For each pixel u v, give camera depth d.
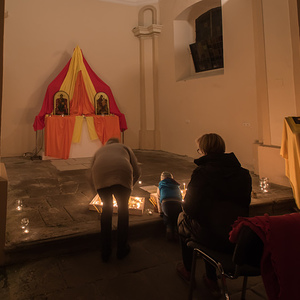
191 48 9.28
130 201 4.02
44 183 5.40
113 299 2.30
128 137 10.61
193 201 2.12
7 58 8.89
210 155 2.25
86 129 8.61
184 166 7.23
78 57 9.05
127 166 2.92
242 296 2.29
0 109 2.61
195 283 2.50
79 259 2.92
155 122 10.38
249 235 1.52
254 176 5.83
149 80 10.51
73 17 9.70
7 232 3.11
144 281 2.54
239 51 6.70
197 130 8.41
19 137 9.09
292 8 4.52
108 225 2.84
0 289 2.40
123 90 10.47
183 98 8.98
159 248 3.18
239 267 1.76
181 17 9.24
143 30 10.27
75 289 2.42
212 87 7.71
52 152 8.13
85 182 5.48
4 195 2.71
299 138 3.91
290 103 4.74
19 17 8.99
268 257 1.46
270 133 5.18
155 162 7.83
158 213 3.71
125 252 2.93
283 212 4.21
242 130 6.79
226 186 2.10
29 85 9.19
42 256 2.93
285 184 4.89
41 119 8.59
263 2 5.00
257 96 6.00
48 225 3.33
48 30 9.38
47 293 2.36
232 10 6.82
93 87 9.19
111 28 10.23
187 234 2.37
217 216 2.07
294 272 1.39
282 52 4.77
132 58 10.55
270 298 1.47
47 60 9.39
